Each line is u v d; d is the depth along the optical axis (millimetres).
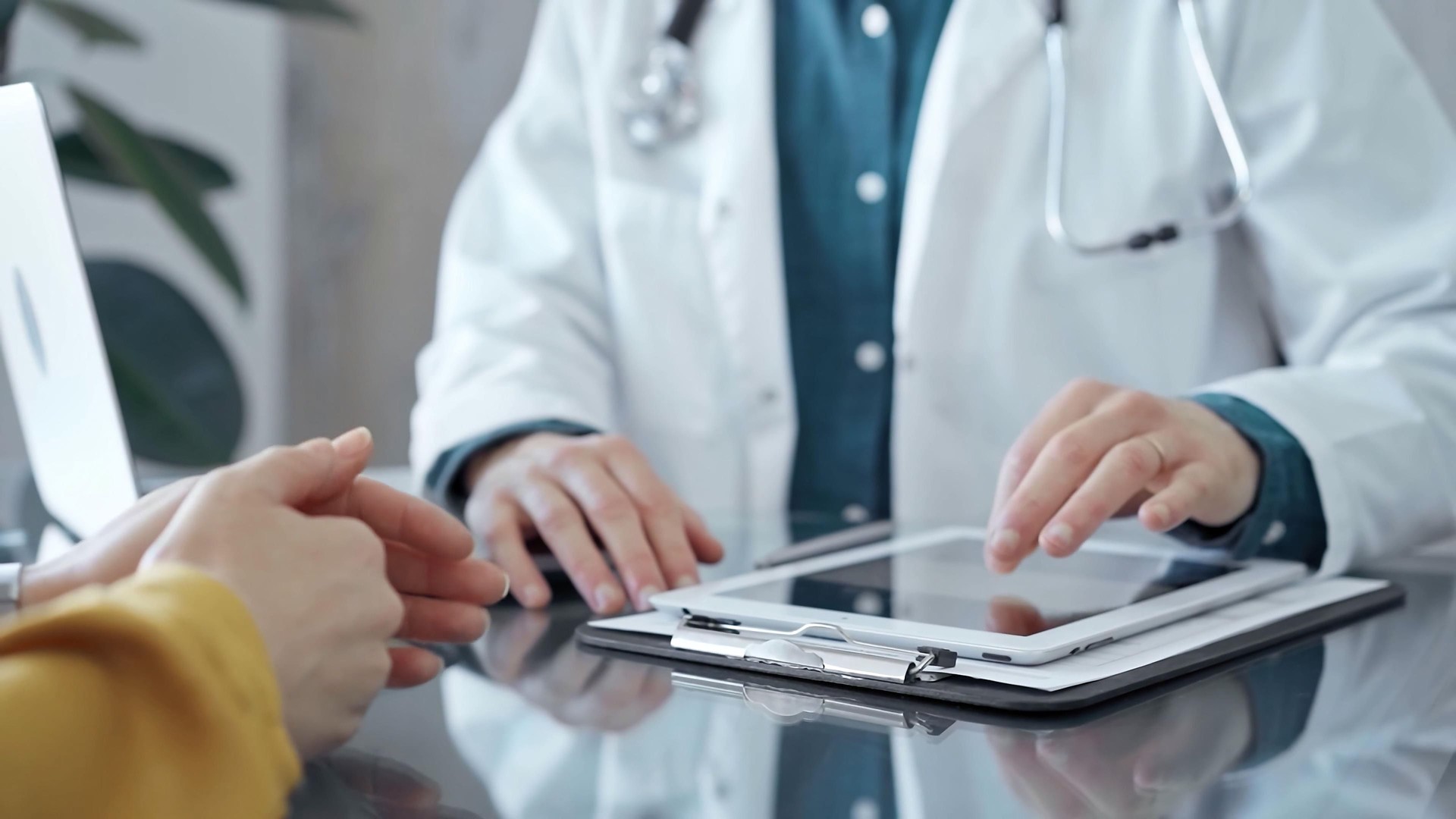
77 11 1733
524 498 726
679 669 477
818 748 366
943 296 1078
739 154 1124
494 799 328
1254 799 314
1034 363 1069
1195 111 1046
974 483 1085
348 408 2277
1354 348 906
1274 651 495
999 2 1098
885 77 1122
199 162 1837
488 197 1249
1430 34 1330
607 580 626
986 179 1077
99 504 732
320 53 2221
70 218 631
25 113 625
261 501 416
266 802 302
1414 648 498
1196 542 691
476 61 2113
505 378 986
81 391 687
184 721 292
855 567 609
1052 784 330
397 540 515
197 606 309
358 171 2223
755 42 1142
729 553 756
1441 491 762
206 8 2219
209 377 1758
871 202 1117
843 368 1122
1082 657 458
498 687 454
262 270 2289
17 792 259
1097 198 1061
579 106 1268
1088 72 1081
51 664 283
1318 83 989
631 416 1180
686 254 1149
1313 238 967
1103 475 570
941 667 441
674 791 329
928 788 327
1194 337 1048
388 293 2227
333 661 387
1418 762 343
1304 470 698
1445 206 944
